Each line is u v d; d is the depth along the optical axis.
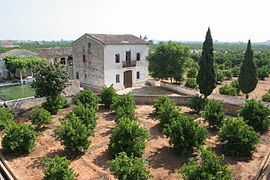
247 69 23.12
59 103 19.64
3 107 17.56
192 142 12.22
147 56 33.00
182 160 12.03
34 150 13.14
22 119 18.44
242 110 16.58
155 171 10.95
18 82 36.53
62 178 9.22
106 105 21.59
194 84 30.09
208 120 15.96
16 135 12.49
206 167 8.85
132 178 9.00
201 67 21.66
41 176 10.59
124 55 31.30
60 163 9.52
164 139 14.63
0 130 16.06
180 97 22.66
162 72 30.77
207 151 9.27
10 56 37.38
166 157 12.34
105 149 13.30
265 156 12.18
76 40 32.38
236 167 11.27
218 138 13.16
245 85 23.42
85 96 20.47
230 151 12.50
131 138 11.99
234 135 12.30
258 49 164.88
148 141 14.30
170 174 10.70
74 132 12.18
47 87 18.64
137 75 33.81
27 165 11.55
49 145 13.76
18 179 10.24
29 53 41.62
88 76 31.84
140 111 20.72
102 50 28.67
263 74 43.28
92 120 14.80
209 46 21.14
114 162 9.28
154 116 19.31
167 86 31.62
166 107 15.84
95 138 14.74
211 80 21.48
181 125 12.50
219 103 16.41
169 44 31.06
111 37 31.59
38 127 16.33
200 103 19.38
